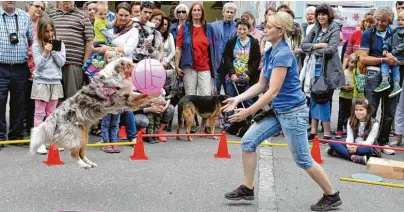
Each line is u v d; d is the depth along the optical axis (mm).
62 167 6258
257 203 5094
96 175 5977
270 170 6328
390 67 7586
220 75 8844
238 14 14492
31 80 7598
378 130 7656
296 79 4613
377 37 7660
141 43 7434
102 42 7488
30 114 7883
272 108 4746
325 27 8055
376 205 5195
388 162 6387
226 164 6633
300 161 4723
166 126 8555
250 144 4844
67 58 7367
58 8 7984
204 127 8477
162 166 6465
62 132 5078
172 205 5008
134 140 7582
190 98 8141
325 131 8250
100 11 7477
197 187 5605
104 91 5133
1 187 5430
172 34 8906
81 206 4914
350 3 13633
